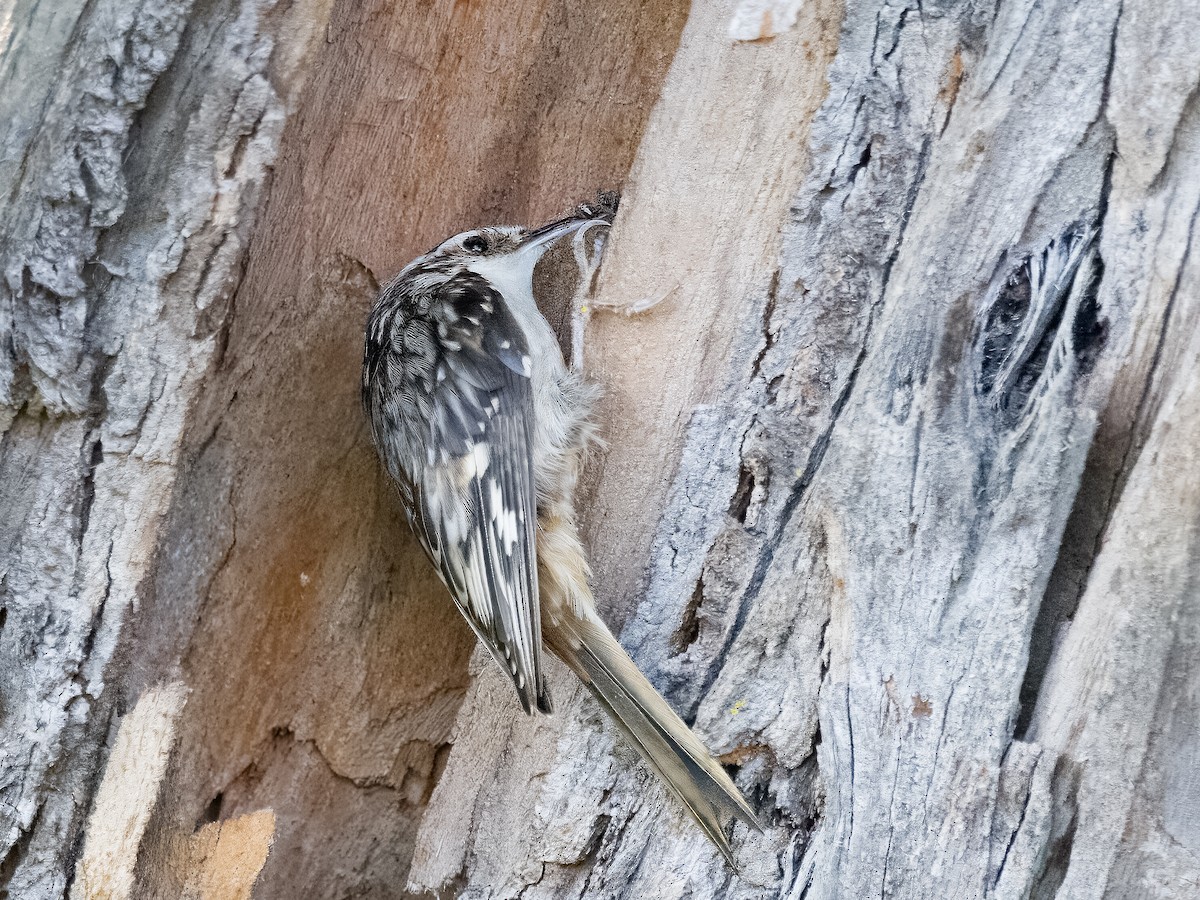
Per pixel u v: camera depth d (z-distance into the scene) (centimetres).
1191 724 389
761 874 425
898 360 423
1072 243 410
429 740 509
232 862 498
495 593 477
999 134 420
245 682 496
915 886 406
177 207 445
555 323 545
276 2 451
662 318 467
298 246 488
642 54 513
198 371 459
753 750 432
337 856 504
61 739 450
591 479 471
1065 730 400
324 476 509
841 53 440
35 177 428
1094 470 404
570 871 448
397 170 512
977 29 426
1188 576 391
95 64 430
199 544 476
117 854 469
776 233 448
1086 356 407
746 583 437
